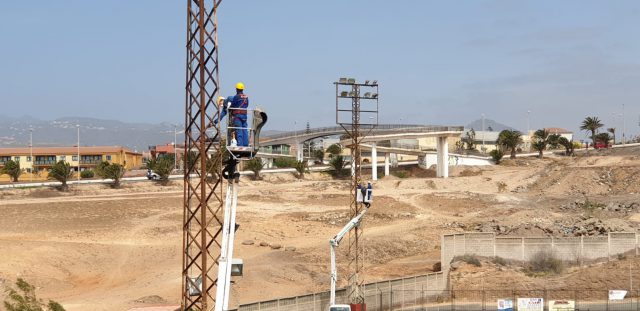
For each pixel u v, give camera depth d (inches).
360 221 2129.7
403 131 6456.7
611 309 2129.7
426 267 2915.8
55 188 5310.0
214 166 1378.0
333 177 6978.4
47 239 3412.9
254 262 2977.4
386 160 7081.7
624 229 3169.3
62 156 7667.3
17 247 2935.5
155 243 3383.4
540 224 3481.8
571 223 3481.8
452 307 2223.2
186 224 1333.7
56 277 2630.4
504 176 6254.9
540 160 7628.0
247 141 1268.5
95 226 3850.9
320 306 1961.1
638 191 5211.6
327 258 3095.5
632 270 2447.1
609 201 4704.7
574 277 2456.9
